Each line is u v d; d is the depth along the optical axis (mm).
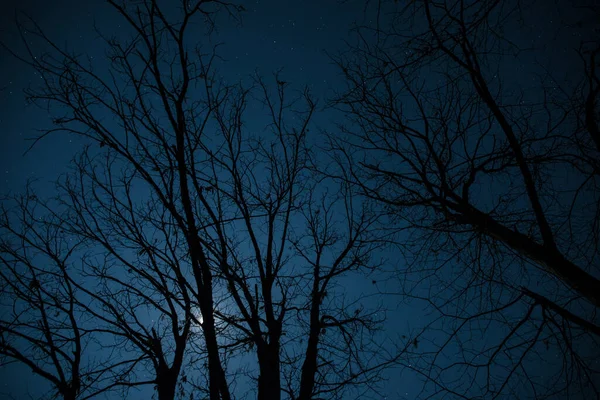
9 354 6375
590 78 5289
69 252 7512
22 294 7078
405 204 6434
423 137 6219
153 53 6086
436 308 6223
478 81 5875
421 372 5977
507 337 5676
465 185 6113
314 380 6625
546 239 5398
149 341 7211
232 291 6547
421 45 5801
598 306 5035
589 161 5355
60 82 6113
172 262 6777
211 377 5602
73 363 6742
